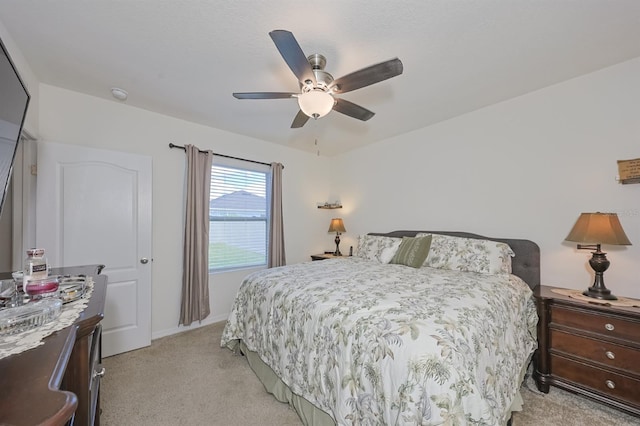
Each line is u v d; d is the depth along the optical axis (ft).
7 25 5.24
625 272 6.63
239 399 6.10
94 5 4.77
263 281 7.47
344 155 14.62
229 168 11.67
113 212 8.26
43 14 4.97
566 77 7.35
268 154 12.87
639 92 6.48
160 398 6.11
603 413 5.58
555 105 7.73
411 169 11.50
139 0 4.67
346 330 4.61
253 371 7.22
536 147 8.10
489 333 4.60
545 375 6.38
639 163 6.43
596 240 6.07
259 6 4.80
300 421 5.43
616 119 6.79
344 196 14.58
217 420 5.46
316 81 5.45
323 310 5.23
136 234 8.68
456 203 10.01
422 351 3.72
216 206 11.25
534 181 8.14
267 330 6.55
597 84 7.04
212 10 4.90
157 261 9.52
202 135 10.67
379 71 5.02
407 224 11.64
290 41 4.32
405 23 5.21
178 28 5.37
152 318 9.34
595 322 5.84
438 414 3.32
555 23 5.25
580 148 7.32
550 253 7.84
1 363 2.03
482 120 9.30
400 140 11.91
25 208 7.11
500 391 4.42
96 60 6.45
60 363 2.08
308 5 4.77
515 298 6.37
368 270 8.27
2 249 6.89
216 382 6.75
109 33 5.51
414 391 3.53
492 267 7.85
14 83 3.84
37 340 2.43
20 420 1.46
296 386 5.39
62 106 7.75
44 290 3.51
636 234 6.52
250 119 10.11
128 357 8.03
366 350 4.20
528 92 8.18
